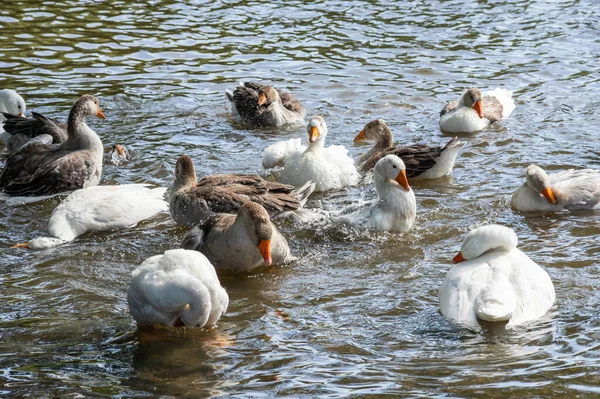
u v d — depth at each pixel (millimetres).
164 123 17781
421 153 15047
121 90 19406
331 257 12180
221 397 8570
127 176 15227
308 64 21219
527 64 21125
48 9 24922
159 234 13039
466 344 9555
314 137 14734
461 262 10570
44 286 11203
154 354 9492
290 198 13398
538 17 24906
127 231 13125
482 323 9812
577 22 24375
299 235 12867
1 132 17281
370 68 20969
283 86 19812
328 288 11195
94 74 20250
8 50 21516
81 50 21781
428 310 10438
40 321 10273
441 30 23781
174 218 13312
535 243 12406
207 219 12227
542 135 16922
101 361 9352
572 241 12469
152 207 13555
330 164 14844
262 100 17891
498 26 24125
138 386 8812
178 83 19969
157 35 23078
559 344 9469
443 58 21656
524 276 10164
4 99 17391
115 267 11852
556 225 13094
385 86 19875
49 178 14367
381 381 8812
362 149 16672
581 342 9516
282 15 25078
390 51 22125
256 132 17594
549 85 19734
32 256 12117
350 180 15031
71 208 13039
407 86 19875
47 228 12953
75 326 10164
